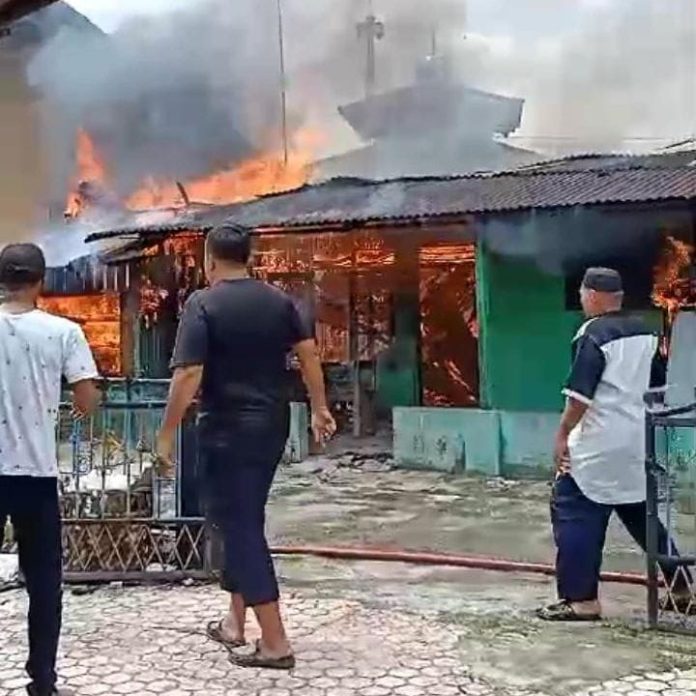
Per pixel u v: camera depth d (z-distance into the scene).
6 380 3.00
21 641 3.70
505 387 9.16
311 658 3.48
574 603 3.97
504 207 8.52
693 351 7.55
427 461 9.11
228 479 3.37
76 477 4.67
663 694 3.14
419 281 10.52
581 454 3.96
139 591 4.41
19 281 3.09
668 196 7.91
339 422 11.12
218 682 3.25
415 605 4.22
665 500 4.23
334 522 6.54
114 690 3.18
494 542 5.86
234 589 3.38
